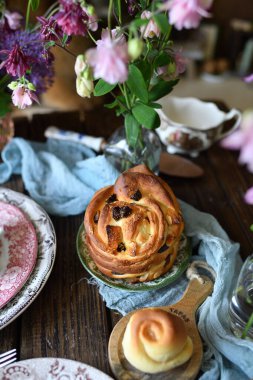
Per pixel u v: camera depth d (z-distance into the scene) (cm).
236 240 69
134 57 46
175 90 216
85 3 51
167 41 60
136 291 58
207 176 81
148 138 71
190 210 69
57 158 76
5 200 69
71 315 57
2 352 53
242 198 77
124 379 49
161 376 49
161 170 79
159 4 49
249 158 35
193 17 43
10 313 53
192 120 88
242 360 50
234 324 55
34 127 90
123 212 55
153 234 55
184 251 62
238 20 225
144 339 48
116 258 55
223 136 86
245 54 226
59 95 141
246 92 219
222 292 57
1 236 62
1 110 72
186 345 50
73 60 129
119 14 57
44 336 55
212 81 225
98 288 60
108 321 57
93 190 72
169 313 51
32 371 49
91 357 53
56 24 59
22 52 60
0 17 76
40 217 67
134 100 62
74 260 64
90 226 57
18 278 57
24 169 75
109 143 74
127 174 59
